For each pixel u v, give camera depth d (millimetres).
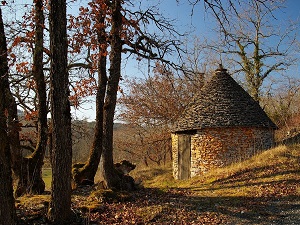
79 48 9852
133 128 26969
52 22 5816
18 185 8789
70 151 6090
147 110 25578
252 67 26094
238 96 16188
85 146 21297
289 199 8625
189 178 15266
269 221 6910
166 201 8586
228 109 15461
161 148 26688
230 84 16719
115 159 28781
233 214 7449
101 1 9312
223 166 14742
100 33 9953
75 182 10555
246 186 10500
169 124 25438
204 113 15633
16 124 8281
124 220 6809
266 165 12500
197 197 9305
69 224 6113
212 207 8047
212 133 15117
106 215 7062
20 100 11078
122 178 9914
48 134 9406
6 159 4863
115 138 27344
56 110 5898
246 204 8328
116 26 9664
